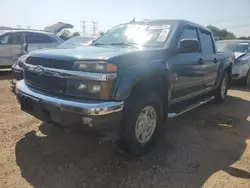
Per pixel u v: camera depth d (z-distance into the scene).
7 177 2.81
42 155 3.29
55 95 2.97
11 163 3.07
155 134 3.60
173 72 3.81
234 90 8.46
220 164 3.30
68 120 2.81
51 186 2.69
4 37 10.01
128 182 2.80
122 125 3.04
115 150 3.49
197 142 3.91
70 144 3.62
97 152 3.42
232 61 6.66
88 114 2.68
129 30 4.52
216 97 6.26
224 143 3.94
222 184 2.86
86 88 2.80
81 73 2.81
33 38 10.52
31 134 3.90
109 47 3.78
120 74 2.83
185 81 4.26
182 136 4.10
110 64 2.78
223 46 10.20
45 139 3.74
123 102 2.83
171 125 4.59
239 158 3.49
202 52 4.91
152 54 3.44
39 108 3.06
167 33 4.06
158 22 4.45
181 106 4.62
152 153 3.48
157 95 3.51
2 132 3.92
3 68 10.09
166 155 3.44
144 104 3.21
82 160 3.21
